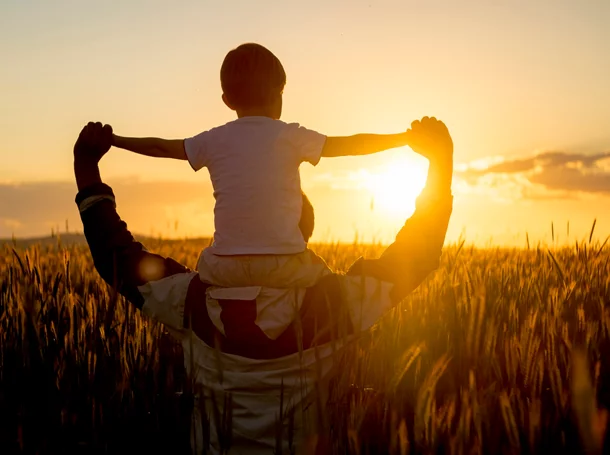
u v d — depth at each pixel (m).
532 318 3.35
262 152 2.79
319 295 2.78
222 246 2.76
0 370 3.29
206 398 2.79
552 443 2.47
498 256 6.45
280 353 2.72
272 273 2.71
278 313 2.71
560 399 2.62
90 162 3.08
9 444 2.80
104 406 2.98
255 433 2.70
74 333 3.44
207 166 2.92
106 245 3.01
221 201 2.82
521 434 2.61
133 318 3.80
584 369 1.58
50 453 2.83
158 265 3.05
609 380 3.21
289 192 2.80
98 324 3.51
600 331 3.58
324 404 2.48
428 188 2.98
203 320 2.82
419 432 2.26
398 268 2.90
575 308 4.05
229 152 2.83
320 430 2.46
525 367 2.91
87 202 3.04
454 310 3.66
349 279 2.85
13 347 3.37
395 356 3.40
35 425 2.95
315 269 2.82
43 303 3.60
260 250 2.70
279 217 2.74
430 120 2.96
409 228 2.97
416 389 3.04
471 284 4.36
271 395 2.73
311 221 2.96
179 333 2.97
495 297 4.43
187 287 2.91
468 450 2.26
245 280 2.73
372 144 2.87
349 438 2.37
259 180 2.75
